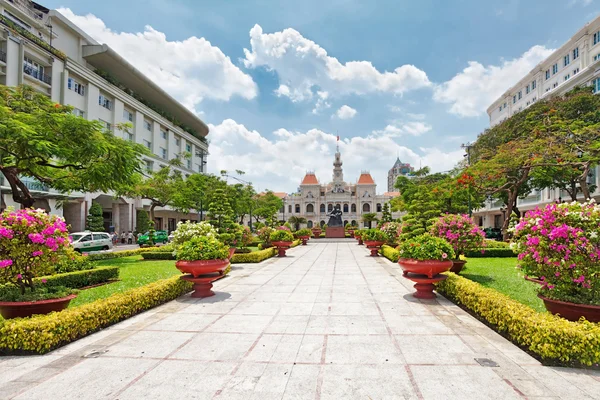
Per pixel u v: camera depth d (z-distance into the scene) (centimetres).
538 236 483
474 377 339
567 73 3055
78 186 1441
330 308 613
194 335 471
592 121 1853
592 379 335
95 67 3077
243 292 761
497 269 1023
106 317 506
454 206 2305
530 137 1773
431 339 448
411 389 316
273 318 551
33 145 961
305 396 304
